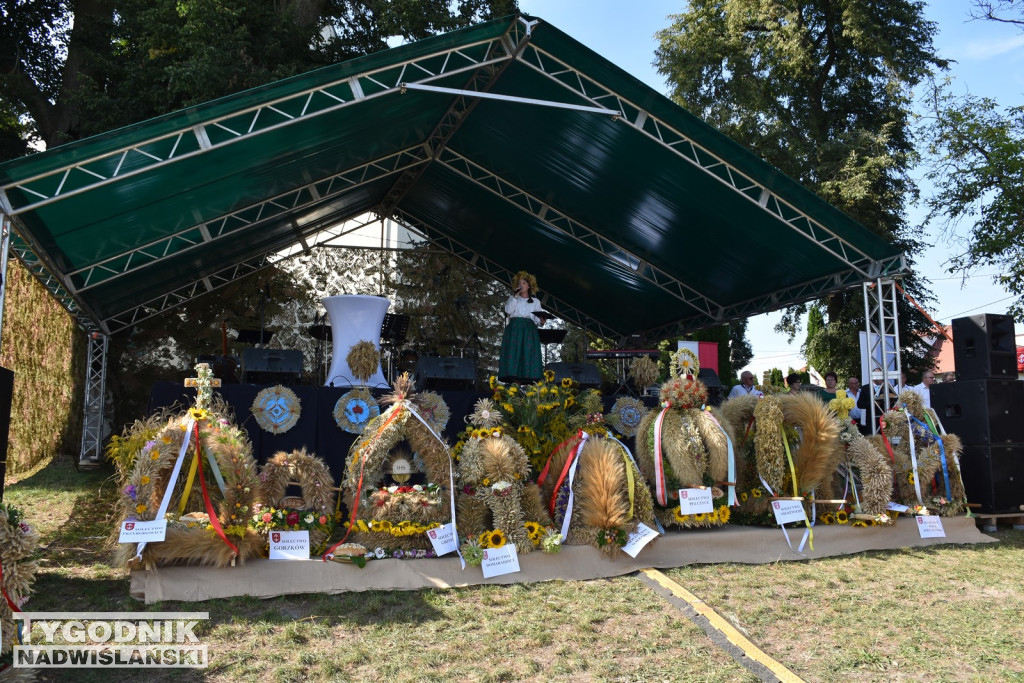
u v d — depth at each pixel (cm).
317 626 418
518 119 920
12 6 1456
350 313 701
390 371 972
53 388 1208
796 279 1060
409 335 1404
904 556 609
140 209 823
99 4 1432
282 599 467
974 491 735
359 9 1520
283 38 1358
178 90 1177
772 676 360
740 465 646
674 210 986
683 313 1327
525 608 455
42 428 1162
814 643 409
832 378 1069
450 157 1105
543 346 1553
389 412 541
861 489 656
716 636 412
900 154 1762
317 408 658
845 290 1015
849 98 1947
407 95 822
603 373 1536
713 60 1933
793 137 1830
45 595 474
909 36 1789
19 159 565
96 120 1343
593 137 884
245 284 1361
